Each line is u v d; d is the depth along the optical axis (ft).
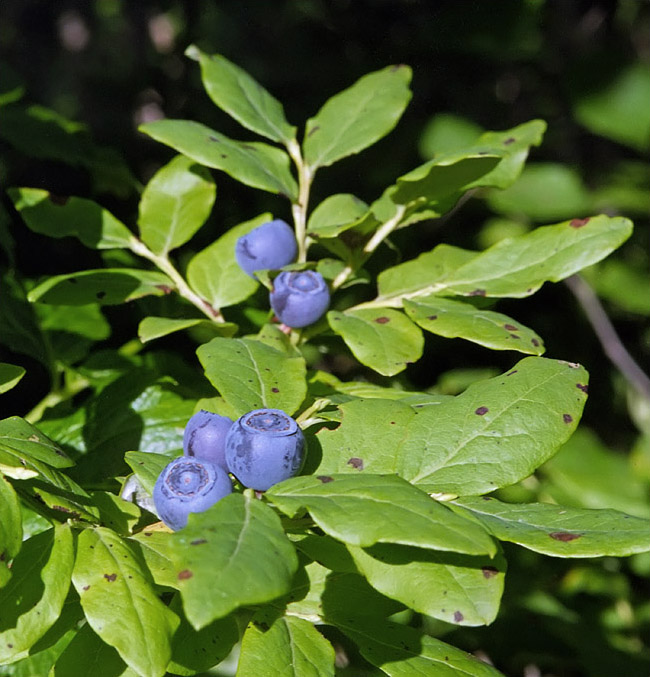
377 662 0.92
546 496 1.53
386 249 1.42
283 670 0.90
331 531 0.86
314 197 1.69
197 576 0.82
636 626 1.60
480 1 1.76
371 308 1.05
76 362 1.20
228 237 1.10
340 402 0.97
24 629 0.88
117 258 1.22
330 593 0.94
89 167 1.34
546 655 1.48
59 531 0.90
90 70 2.65
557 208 1.85
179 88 2.01
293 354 1.01
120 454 1.08
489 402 0.96
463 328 1.01
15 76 1.35
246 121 1.11
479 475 0.94
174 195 1.12
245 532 0.85
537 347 0.99
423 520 0.86
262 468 0.91
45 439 0.93
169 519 0.90
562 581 1.60
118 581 0.89
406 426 0.96
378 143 1.77
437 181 1.05
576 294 1.79
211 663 0.93
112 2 2.85
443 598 0.89
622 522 0.91
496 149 1.02
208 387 1.16
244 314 1.18
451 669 0.92
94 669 0.91
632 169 1.96
